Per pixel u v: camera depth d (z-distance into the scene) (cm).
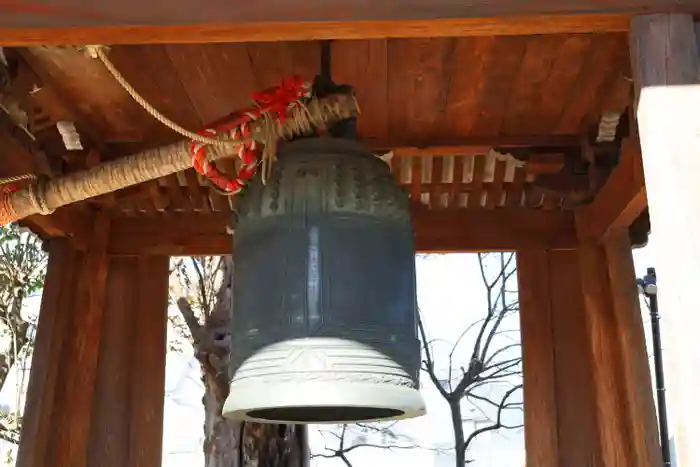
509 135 353
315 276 221
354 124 246
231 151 250
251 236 233
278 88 239
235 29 190
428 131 350
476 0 188
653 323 692
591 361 369
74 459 361
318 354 211
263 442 471
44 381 350
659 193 178
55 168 333
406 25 189
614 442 348
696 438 162
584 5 187
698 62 185
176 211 409
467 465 1000
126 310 399
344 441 1025
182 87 308
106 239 398
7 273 762
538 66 296
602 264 369
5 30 187
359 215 229
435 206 410
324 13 187
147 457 379
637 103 188
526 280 399
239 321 229
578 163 365
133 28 188
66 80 296
